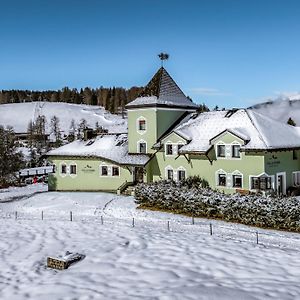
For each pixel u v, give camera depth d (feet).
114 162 163.94
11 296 54.95
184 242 77.46
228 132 136.98
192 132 152.97
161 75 172.86
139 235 84.38
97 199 144.56
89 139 186.60
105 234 86.69
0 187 194.49
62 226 97.14
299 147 141.90
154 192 126.62
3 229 95.25
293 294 49.96
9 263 69.05
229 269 61.36
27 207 138.10
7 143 230.27
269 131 139.13
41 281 60.08
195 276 58.49
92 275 61.00
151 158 159.63
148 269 62.34
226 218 108.27
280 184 137.69
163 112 163.32
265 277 57.57
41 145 372.99
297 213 95.81
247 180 133.69
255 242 82.58
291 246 81.00
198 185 141.28
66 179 176.86
